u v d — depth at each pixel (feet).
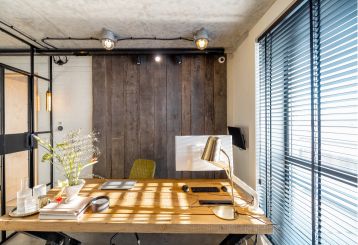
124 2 6.55
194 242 7.48
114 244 7.18
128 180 7.75
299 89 5.41
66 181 5.60
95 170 11.01
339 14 3.97
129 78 11.08
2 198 7.82
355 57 3.67
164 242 7.47
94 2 6.55
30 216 4.85
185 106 11.15
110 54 10.79
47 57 11.23
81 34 9.03
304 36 5.12
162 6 6.78
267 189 7.06
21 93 11.43
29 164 9.43
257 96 7.79
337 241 4.11
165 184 7.36
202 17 7.53
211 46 10.50
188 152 5.88
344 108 3.97
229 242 5.05
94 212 5.06
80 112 11.30
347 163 3.91
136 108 11.10
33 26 8.26
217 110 11.14
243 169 9.14
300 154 5.43
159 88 11.13
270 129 6.84
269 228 4.51
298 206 5.45
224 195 6.25
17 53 10.44
